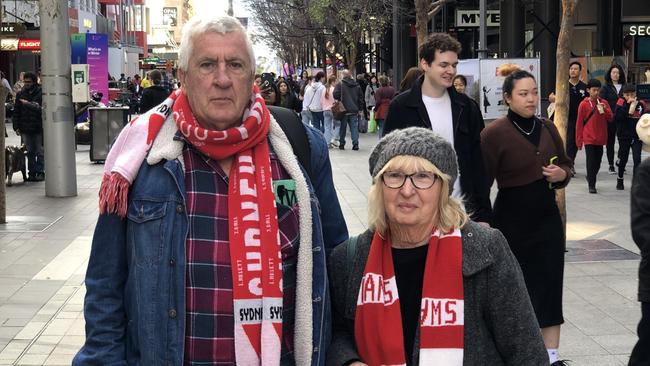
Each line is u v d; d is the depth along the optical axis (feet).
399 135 9.56
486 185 17.19
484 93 48.60
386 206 9.50
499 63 48.37
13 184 49.47
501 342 9.41
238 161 9.25
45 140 43.50
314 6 111.86
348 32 117.08
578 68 47.88
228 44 9.10
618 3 98.68
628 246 30.42
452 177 9.55
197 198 9.10
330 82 76.18
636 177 12.57
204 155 9.25
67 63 43.29
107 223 9.23
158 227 8.96
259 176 9.23
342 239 10.27
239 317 8.93
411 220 9.34
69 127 43.57
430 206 9.36
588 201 40.88
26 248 30.89
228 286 8.96
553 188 17.52
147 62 270.26
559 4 84.48
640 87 57.06
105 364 9.06
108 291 9.25
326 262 10.00
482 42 64.28
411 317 9.51
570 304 23.06
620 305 22.94
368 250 9.82
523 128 17.58
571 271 26.73
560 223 17.57
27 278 26.32
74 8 158.10
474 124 17.19
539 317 17.13
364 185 47.39
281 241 9.23
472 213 15.85
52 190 43.62
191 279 8.91
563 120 28.68
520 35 92.43
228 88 9.12
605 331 20.71
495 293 9.27
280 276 9.06
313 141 10.02
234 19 9.31
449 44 16.81
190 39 9.16
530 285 17.26
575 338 20.21
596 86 42.68
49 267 27.81
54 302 23.59
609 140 51.11
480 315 9.32
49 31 42.78
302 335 9.27
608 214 37.09
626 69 81.82
